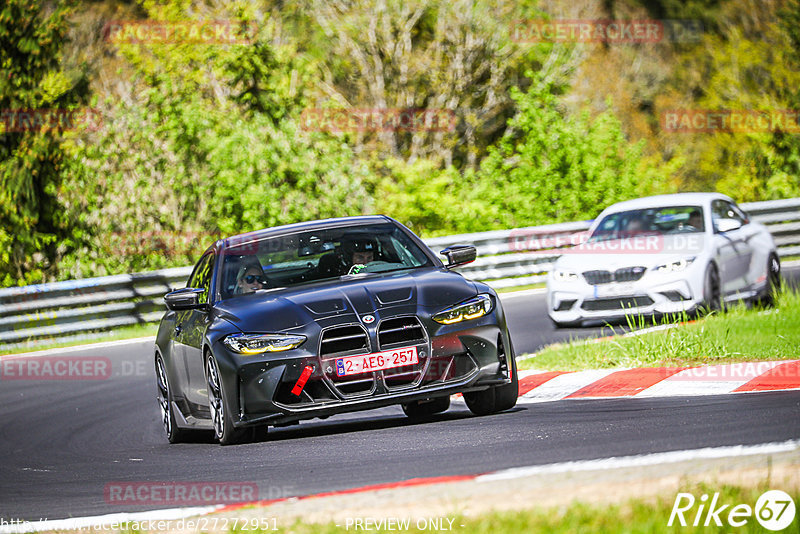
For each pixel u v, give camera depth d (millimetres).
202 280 32469
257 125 91250
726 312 45406
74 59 99000
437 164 126750
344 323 26625
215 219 90250
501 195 93312
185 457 27891
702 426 23562
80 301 65375
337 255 30766
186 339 30891
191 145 91062
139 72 98250
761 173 106938
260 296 29422
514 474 19766
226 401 27375
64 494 24938
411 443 25203
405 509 17766
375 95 127812
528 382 34844
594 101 139625
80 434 36750
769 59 130500
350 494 19625
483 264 71938
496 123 133125
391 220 32781
